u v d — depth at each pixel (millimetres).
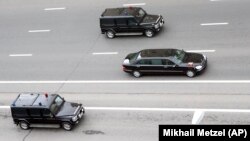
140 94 86688
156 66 89875
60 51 104312
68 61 100375
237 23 102438
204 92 84188
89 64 98062
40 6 122875
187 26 104375
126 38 104562
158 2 115062
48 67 99875
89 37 107312
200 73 89125
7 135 81875
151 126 77938
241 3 109188
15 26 116562
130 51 99438
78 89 91125
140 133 76750
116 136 76938
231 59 91750
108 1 119062
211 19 105312
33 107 79750
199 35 100750
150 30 102375
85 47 104062
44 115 79938
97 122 81000
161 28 105188
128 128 78375
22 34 113125
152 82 89500
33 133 81188
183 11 109938
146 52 92062
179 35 101812
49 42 108312
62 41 107688
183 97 83812
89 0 121312
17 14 121188
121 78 92312
